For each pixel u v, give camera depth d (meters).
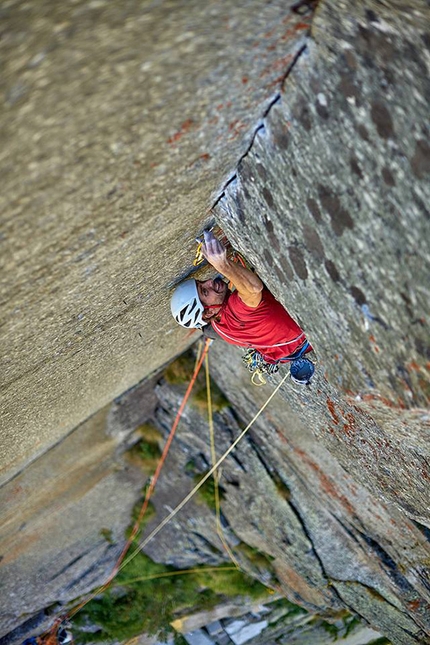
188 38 2.25
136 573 10.21
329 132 2.84
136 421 8.77
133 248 3.54
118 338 4.91
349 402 3.99
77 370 4.87
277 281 3.75
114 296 4.02
